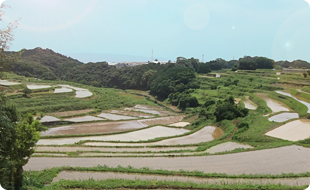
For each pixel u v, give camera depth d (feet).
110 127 139.74
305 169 63.16
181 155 73.92
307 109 129.80
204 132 117.70
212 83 276.00
